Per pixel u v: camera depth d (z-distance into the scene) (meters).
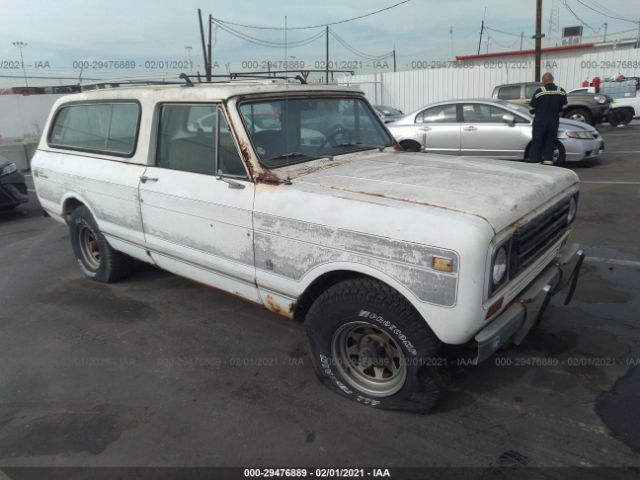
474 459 2.58
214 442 2.79
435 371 2.73
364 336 2.96
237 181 3.23
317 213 2.80
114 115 4.25
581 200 7.39
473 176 3.11
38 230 7.59
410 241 2.46
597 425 2.78
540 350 3.55
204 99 3.36
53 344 3.97
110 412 3.09
